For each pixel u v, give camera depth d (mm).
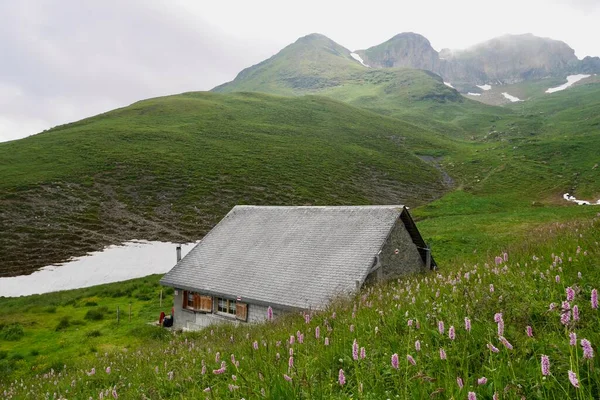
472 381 4613
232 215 40312
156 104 190375
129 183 97562
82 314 39906
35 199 84812
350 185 110000
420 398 4414
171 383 9312
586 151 130500
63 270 58812
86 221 77875
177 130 146125
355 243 29141
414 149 162750
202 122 161875
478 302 7301
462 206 88562
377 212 31156
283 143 143375
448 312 7270
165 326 34625
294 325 12242
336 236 30844
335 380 6016
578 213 63750
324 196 99188
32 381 20312
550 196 97000
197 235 74562
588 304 5969
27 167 102375
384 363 5902
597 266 7777
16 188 88125
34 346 30906
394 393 5105
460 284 9789
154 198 91062
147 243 70125
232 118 175000
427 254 32250
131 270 58906
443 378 4773
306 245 31422
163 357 16047
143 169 105562
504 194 101375
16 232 71125
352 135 168875
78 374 17562
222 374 8047
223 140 139875
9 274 57219
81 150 116875
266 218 37312
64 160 108375
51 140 127438
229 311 31406
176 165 110188
